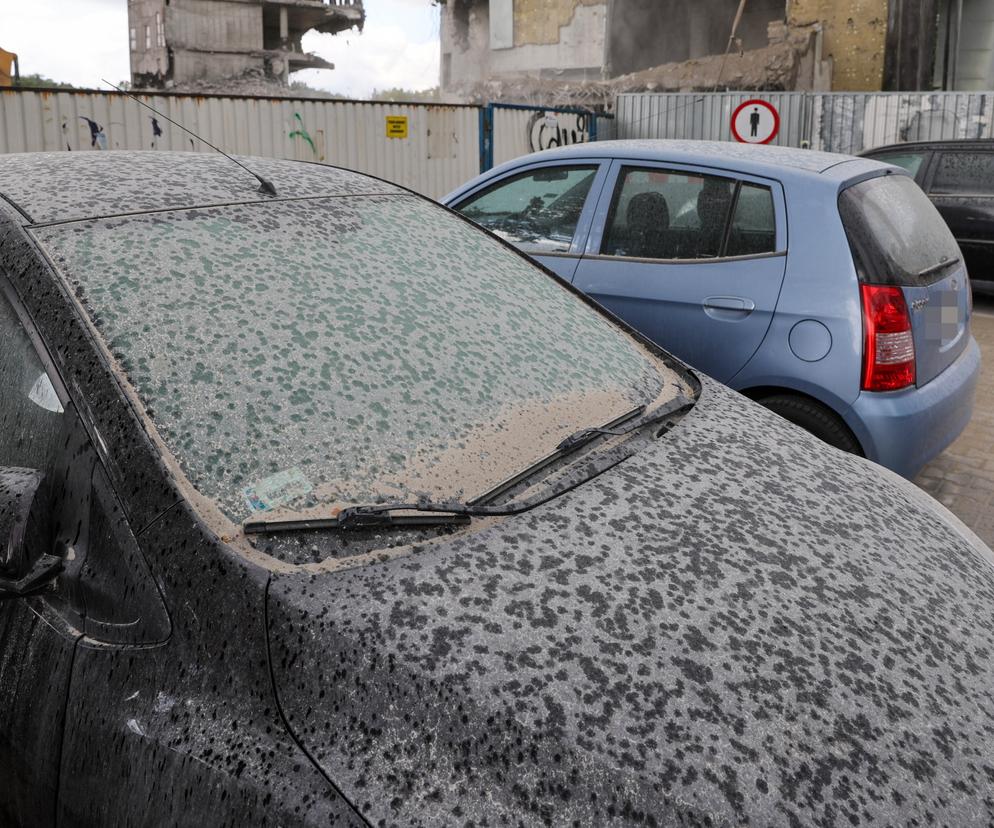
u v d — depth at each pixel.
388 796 1.23
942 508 2.35
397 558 1.53
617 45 26.84
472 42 30.14
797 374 3.92
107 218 1.98
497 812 1.21
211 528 1.50
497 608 1.46
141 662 1.47
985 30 22.19
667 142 4.80
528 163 4.95
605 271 4.48
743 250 4.13
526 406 2.03
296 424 1.72
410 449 1.78
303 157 12.20
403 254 2.33
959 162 9.55
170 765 1.36
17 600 1.67
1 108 9.74
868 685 1.46
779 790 1.26
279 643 1.38
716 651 1.45
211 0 30.53
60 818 1.54
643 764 1.26
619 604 1.50
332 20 33.34
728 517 1.80
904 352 3.80
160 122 10.88
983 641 1.67
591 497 1.79
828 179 4.02
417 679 1.33
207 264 1.96
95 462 1.61
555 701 1.32
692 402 2.30
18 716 1.61
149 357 1.71
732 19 26.27
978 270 9.50
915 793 1.31
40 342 1.75
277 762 1.29
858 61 21.78
